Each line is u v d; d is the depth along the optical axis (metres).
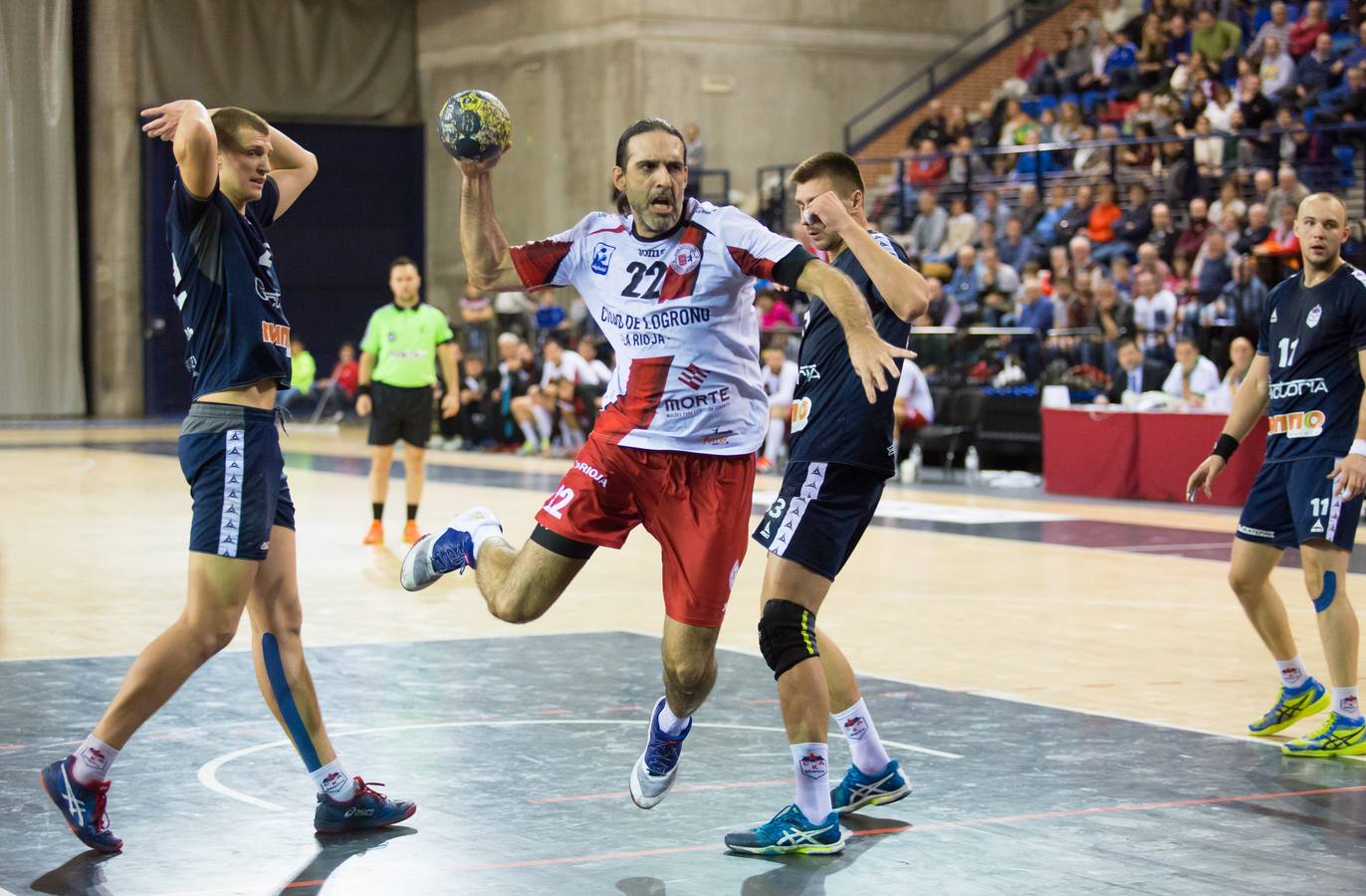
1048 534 14.77
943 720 7.35
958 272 22.45
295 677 5.50
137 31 31.69
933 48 29.91
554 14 29.48
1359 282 6.81
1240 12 24.94
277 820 5.66
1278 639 7.06
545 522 5.50
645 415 5.39
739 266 5.20
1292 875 5.10
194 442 5.37
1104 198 22.52
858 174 5.80
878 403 5.62
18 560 12.69
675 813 5.80
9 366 31.69
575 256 5.50
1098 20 27.47
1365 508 16.11
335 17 32.72
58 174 31.69
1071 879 5.05
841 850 5.36
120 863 5.16
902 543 14.10
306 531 14.84
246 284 5.38
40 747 6.65
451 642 9.30
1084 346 19.80
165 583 11.54
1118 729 7.19
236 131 5.42
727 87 28.44
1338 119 21.75
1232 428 7.32
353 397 30.52
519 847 5.37
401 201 33.72
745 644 9.30
